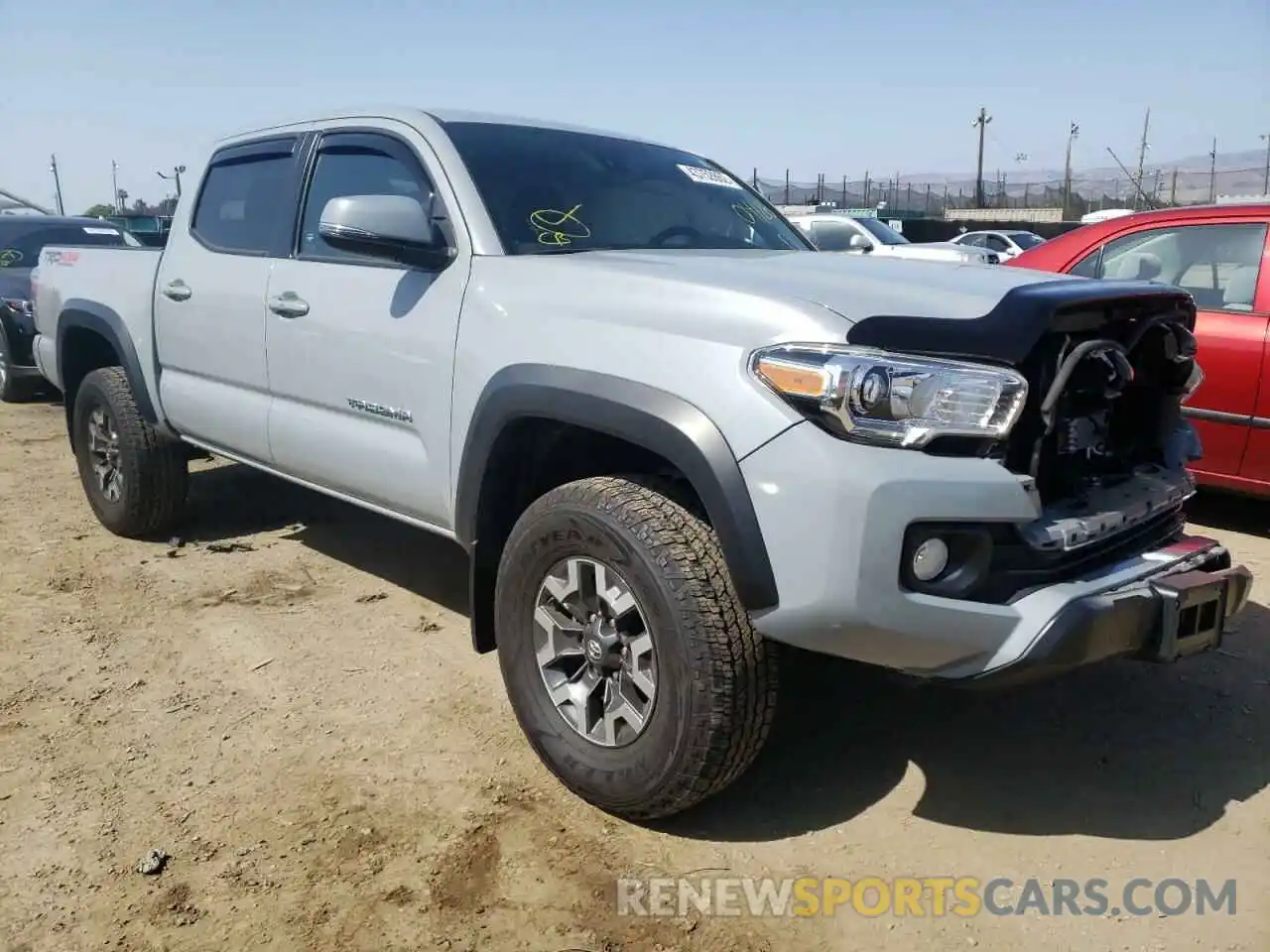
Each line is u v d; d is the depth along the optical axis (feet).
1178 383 9.78
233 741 10.57
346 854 8.76
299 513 18.48
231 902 8.16
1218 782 9.98
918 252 41.22
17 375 30.30
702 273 9.14
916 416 7.64
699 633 8.18
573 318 9.29
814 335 7.88
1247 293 16.44
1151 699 11.61
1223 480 16.65
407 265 11.27
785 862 8.77
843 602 7.61
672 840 9.03
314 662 12.41
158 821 9.19
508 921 7.99
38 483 20.94
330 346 11.93
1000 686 8.09
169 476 16.28
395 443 11.33
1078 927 8.00
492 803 9.52
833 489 7.55
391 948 7.70
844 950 7.76
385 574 15.42
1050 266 19.10
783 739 10.71
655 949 7.73
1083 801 9.67
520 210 11.05
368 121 12.45
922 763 10.30
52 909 8.05
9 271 31.83
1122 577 8.39
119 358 15.97
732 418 7.99
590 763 9.20
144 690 11.65
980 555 7.84
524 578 9.55
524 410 9.34
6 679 11.85
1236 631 13.37
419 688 11.77
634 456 9.72
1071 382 8.54
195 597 14.42
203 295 14.07
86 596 14.42
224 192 14.58
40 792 9.61
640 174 12.69
